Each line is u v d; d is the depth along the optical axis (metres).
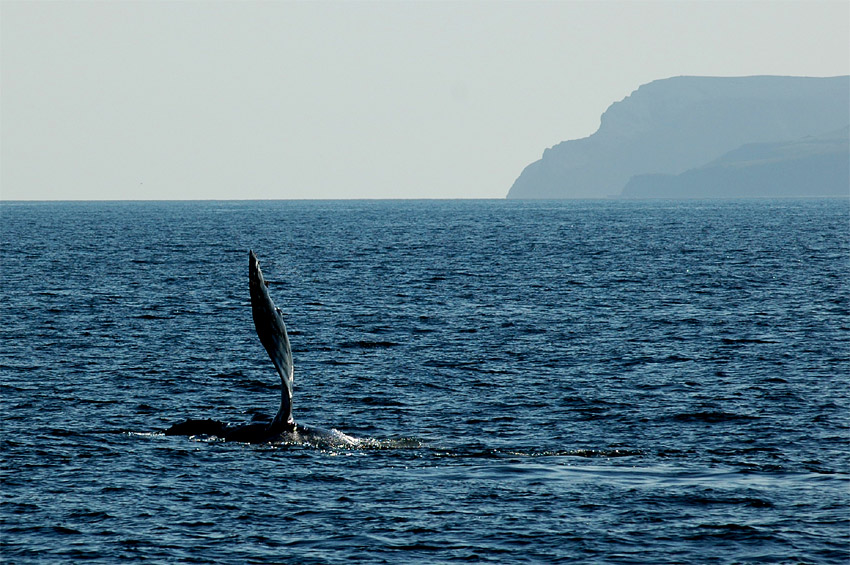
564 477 79.75
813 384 118.38
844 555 63.47
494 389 117.44
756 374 125.19
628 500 73.75
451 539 66.50
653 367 131.12
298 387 119.19
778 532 67.19
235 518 70.44
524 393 115.06
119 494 75.38
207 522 69.69
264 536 67.19
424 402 110.69
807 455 87.06
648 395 113.25
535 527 68.50
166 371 127.69
